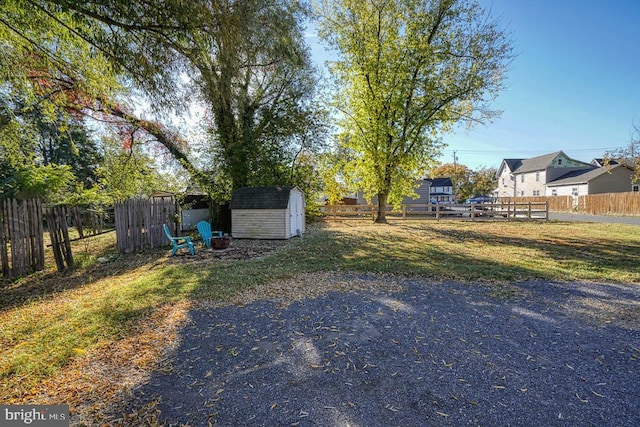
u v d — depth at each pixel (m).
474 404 2.04
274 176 13.36
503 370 2.47
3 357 2.68
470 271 5.66
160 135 12.92
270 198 10.63
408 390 2.20
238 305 3.99
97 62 5.18
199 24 4.28
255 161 12.62
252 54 7.86
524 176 38.94
